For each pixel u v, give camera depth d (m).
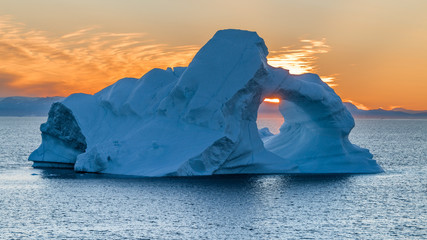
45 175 55.59
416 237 34.25
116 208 40.06
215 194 45.12
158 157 54.47
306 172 60.03
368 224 37.31
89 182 49.84
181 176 52.00
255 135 59.12
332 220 38.06
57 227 35.19
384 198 46.22
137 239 32.88
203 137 54.97
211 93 56.88
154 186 47.66
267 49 62.31
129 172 53.56
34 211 39.19
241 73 57.00
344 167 61.88
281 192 47.12
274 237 33.56
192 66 58.91
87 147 59.53
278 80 59.78
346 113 63.56
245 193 46.06
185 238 33.09
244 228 35.41
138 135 57.22
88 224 35.94
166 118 58.47
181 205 41.12
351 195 46.94
